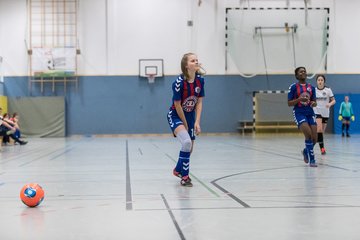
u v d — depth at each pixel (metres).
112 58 22.34
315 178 5.70
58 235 2.89
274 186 5.02
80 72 22.33
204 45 22.44
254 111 22.52
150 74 22.36
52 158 9.53
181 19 22.42
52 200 4.22
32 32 22.14
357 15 22.72
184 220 3.28
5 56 22.14
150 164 7.87
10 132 15.31
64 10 22.12
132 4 22.34
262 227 3.04
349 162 7.84
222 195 4.42
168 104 22.58
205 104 22.55
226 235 2.83
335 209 3.66
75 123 22.45
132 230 2.98
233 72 22.53
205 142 15.63
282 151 10.91
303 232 2.90
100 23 22.28
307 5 22.47
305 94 7.28
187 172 5.13
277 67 22.45
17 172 6.82
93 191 4.77
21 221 3.32
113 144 14.92
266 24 22.34
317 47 22.42
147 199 4.22
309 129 7.15
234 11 22.27
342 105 19.45
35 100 22.08
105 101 22.45
